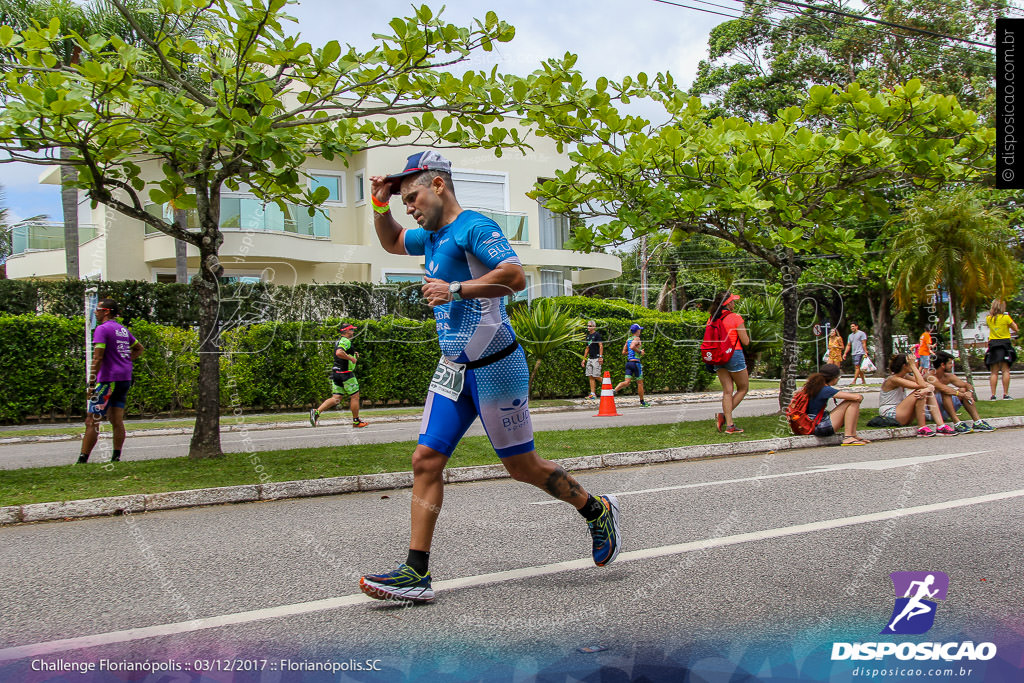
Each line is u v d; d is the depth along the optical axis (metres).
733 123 8.95
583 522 4.91
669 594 3.41
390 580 3.23
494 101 6.74
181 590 3.62
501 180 21.52
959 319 11.81
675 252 22.42
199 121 5.89
